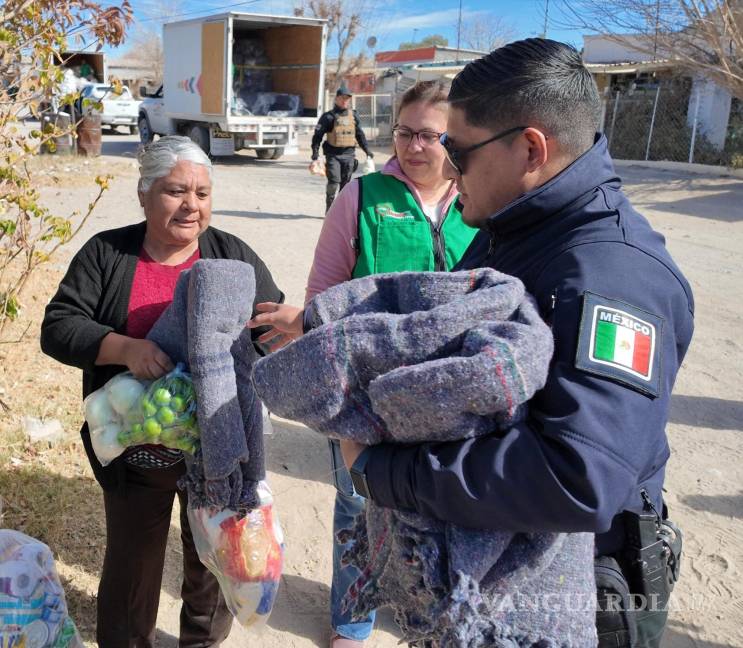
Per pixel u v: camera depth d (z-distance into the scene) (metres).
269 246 9.09
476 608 1.24
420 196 2.65
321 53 17.47
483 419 1.24
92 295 2.26
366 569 1.49
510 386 1.14
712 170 17.98
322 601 3.16
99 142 16.17
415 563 1.31
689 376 5.61
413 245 2.62
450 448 1.25
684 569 3.37
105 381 2.29
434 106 2.55
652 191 15.46
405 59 37.16
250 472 2.20
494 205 1.50
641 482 1.46
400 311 1.41
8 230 3.97
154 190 2.20
